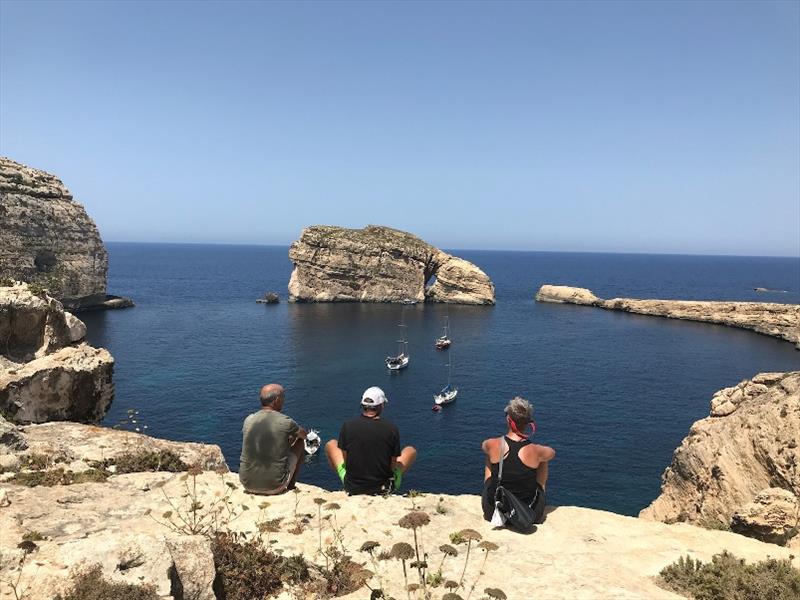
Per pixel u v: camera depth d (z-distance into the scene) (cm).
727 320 12038
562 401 6147
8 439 1097
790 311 10831
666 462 4409
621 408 5881
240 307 13712
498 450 766
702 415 5656
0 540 611
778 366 8000
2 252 9756
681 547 725
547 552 686
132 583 478
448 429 5225
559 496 3809
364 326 11244
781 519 1143
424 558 643
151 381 6525
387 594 571
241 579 593
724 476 1875
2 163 10375
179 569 534
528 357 8588
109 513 772
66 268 10944
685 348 9400
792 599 563
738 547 732
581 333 10919
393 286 15550
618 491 3897
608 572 638
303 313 12988
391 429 850
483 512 789
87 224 11706
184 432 4888
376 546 650
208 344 8888
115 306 12481
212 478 970
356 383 6844
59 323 2222
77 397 1988
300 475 4259
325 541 695
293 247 15112
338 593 595
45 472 952
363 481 846
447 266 15850
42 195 10856
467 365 7994
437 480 4100
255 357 8081
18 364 1948
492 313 13912
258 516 773
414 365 7956
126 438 1362
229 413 5431
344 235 15450
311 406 5878
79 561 493
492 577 613
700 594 592
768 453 1727
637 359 8469
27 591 456
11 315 2064
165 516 704
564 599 569
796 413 1691
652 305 13788
